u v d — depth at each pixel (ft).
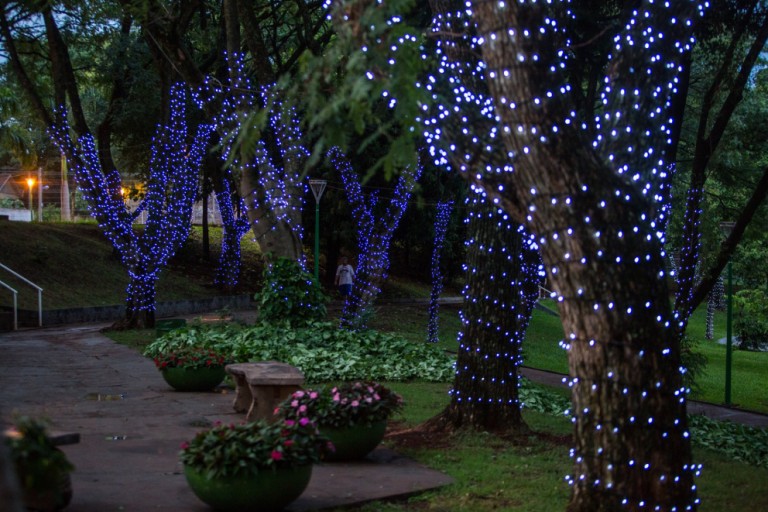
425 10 46.80
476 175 16.92
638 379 15.42
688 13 18.19
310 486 20.52
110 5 65.62
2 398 33.37
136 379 39.83
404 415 31.17
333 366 42.32
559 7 22.30
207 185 104.17
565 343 16.26
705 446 30.78
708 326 102.17
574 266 15.42
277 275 51.26
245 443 17.76
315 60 13.26
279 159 71.15
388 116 30.50
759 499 21.94
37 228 93.09
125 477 20.81
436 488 20.66
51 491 15.16
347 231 92.94
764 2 41.06
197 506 18.24
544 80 15.30
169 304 80.38
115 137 92.58
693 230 39.83
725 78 42.96
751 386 61.62
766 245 74.59
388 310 90.17
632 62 18.04
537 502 19.66
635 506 15.48
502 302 27.71
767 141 57.16
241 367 30.35
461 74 23.50
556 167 15.24
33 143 111.65
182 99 68.18
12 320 66.18
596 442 15.78
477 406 27.73
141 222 122.93
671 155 36.01
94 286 83.87
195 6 52.80
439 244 76.48
